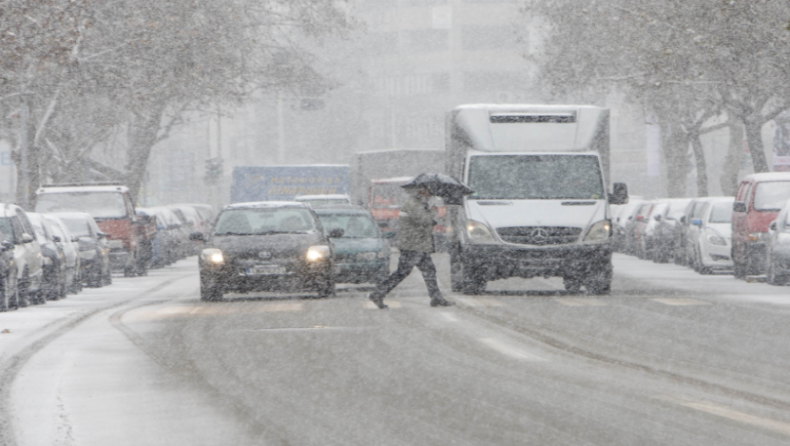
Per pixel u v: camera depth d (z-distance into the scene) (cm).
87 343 3381
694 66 8150
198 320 4088
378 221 11569
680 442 1809
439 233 11019
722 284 6322
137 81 9356
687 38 7800
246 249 5047
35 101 9131
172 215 10925
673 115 11869
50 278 5641
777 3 7375
